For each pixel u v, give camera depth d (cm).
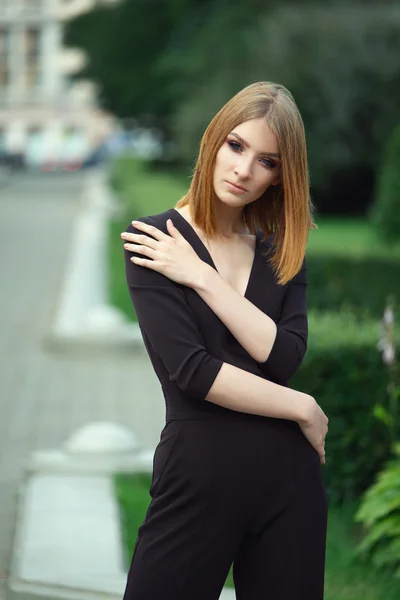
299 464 317
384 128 3120
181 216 331
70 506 663
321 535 321
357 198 3294
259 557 318
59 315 1437
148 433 890
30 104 10406
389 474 568
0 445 843
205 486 311
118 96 5369
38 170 7494
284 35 3219
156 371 325
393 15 3177
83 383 1097
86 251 2369
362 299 1266
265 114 317
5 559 581
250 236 342
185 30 4753
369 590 529
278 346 319
